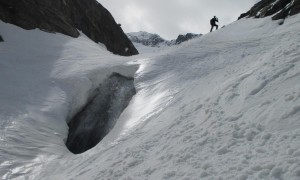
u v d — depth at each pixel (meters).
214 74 13.66
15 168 10.36
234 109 7.85
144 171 6.92
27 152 11.20
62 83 15.97
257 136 6.07
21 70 16.72
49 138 12.38
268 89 7.68
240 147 5.98
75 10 29.06
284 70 8.11
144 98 14.27
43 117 13.51
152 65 16.83
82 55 19.67
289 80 7.47
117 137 11.61
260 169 4.97
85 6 30.73
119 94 16.05
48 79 16.22
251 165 5.16
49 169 10.34
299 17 19.03
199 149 6.64
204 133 7.38
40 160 10.95
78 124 14.96
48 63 17.94
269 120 6.31
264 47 15.56
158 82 15.16
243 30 21.45
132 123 12.34
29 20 21.42
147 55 19.47
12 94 14.68
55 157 11.23
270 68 8.72
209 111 8.59
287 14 20.53
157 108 12.59
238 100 8.15
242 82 9.20
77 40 23.09
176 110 11.05
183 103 11.57
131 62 17.95
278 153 5.19
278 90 7.36
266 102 7.03
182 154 6.74
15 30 20.14
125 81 16.81
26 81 15.91
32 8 22.39
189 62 16.44
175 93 13.48
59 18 24.06
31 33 20.73
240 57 15.05
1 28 19.61
